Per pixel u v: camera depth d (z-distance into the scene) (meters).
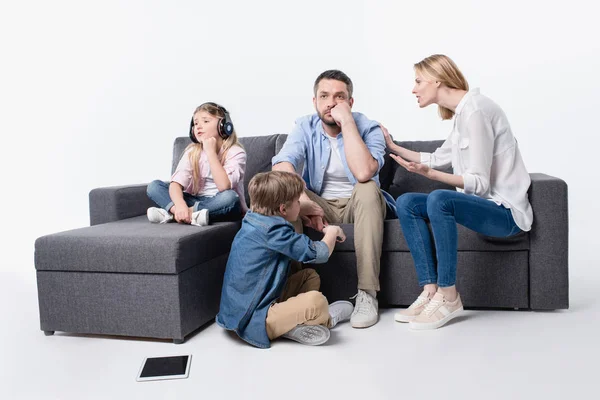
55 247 2.26
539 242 2.39
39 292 2.31
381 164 2.57
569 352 1.99
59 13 4.17
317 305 2.10
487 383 1.77
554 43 3.96
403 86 3.91
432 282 2.37
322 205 2.62
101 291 2.23
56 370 1.98
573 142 3.95
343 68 3.96
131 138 4.01
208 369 1.95
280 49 3.96
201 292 2.32
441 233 2.25
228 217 2.64
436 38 3.95
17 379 1.92
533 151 3.92
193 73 3.99
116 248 2.18
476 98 2.35
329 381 1.82
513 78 3.98
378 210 2.41
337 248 2.52
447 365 1.92
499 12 3.97
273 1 3.97
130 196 2.91
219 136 2.78
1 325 2.49
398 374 1.86
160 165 3.94
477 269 2.44
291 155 2.65
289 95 3.91
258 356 2.06
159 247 2.14
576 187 3.98
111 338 2.29
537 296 2.41
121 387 1.83
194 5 4.02
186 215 2.51
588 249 3.52
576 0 3.94
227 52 3.99
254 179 2.19
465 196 2.27
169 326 2.17
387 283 2.52
